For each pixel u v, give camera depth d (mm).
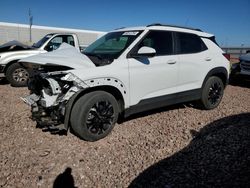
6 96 6883
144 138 4258
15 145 3918
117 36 4945
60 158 3578
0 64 7840
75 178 3135
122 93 4242
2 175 3156
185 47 5258
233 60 14719
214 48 5820
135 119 5121
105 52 4613
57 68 3949
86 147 3906
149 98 4645
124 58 4305
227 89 8688
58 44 8773
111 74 4043
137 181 3066
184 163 3455
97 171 3289
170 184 2975
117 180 3098
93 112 3953
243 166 3328
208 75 5574
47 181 3066
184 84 5203
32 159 3533
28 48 8516
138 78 4406
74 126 3891
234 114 5582
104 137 4207
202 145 3990
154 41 4773
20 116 5164
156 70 4645
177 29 5242
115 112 4195
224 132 4473
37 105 4031
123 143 4066
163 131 4559
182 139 4234
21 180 3072
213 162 3455
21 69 8125
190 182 3002
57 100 3723
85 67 3912
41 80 3836
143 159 3582
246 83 9414
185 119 5191
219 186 2906
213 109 5934
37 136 4246
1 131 4410
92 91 3994
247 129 4605
